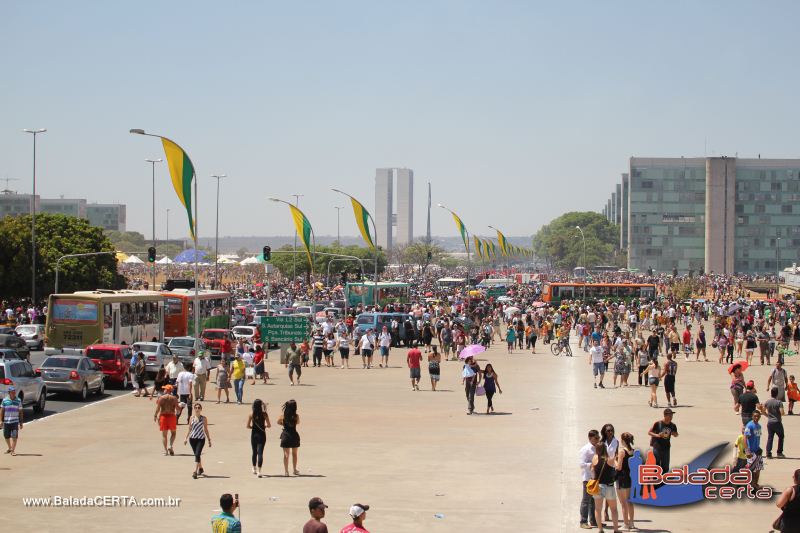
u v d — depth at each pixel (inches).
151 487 874.8
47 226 3496.6
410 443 1141.1
